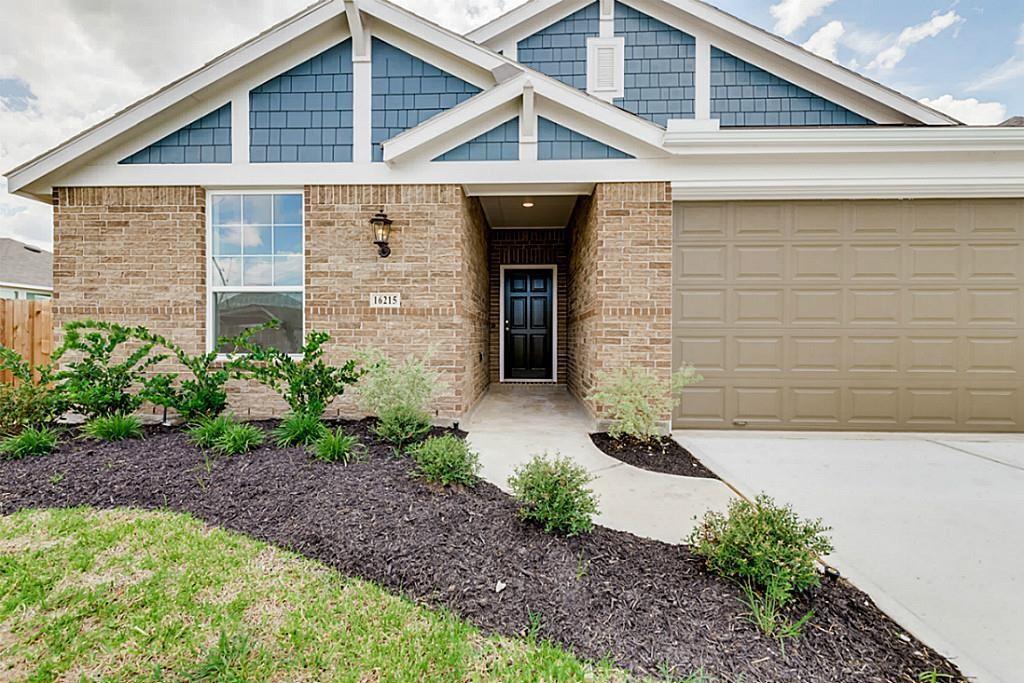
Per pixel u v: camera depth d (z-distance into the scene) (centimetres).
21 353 731
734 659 196
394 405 490
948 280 602
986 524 341
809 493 401
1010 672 196
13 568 262
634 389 549
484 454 507
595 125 605
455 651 204
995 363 600
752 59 729
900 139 569
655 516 351
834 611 230
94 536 297
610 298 611
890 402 610
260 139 620
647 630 214
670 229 606
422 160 614
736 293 616
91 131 593
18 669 193
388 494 340
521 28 754
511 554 273
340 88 620
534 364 1093
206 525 312
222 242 638
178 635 213
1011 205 595
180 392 558
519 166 609
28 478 378
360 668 195
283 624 222
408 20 593
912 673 193
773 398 618
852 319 610
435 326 619
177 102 597
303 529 300
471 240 716
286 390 588
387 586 250
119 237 617
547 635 213
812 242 612
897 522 344
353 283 621
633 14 742
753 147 582
